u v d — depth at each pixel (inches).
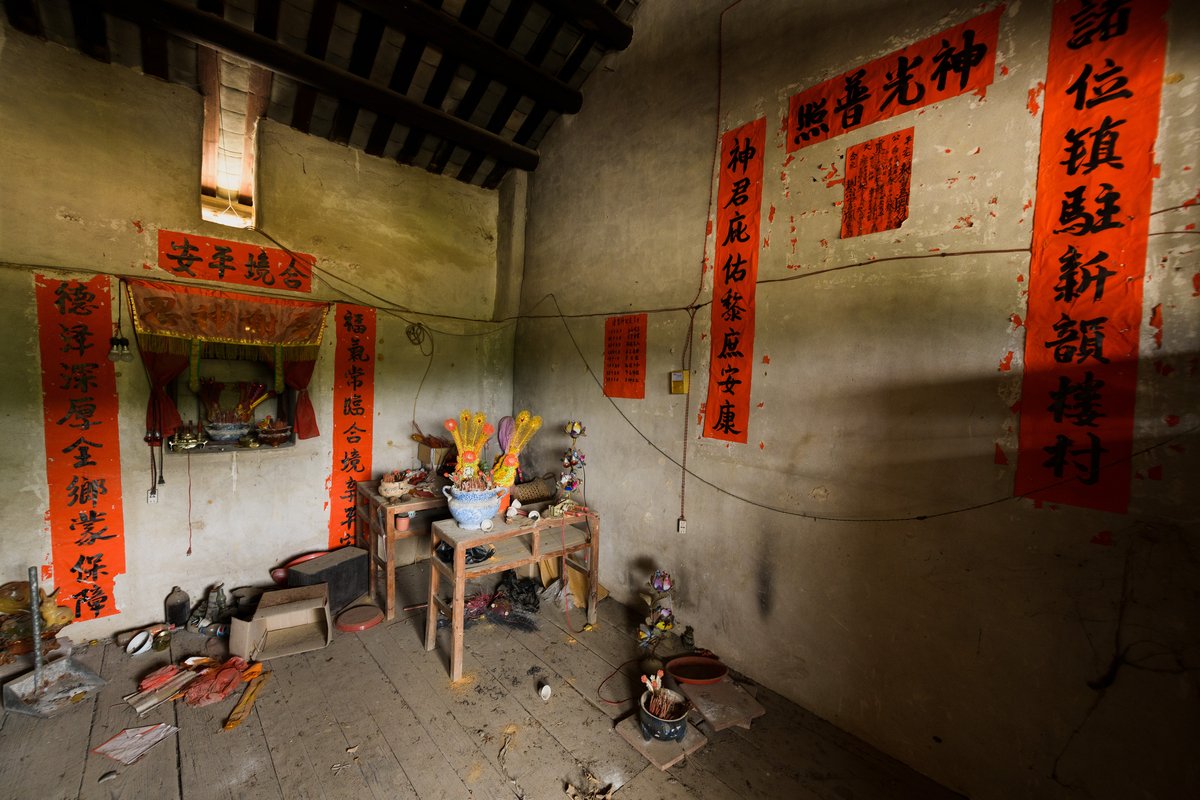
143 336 111.1
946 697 76.8
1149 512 59.1
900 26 79.7
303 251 134.2
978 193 72.1
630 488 129.1
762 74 99.0
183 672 101.0
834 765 82.3
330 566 128.7
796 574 95.1
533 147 158.6
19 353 100.4
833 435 89.0
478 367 169.5
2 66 96.7
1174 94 57.1
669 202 117.8
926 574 78.5
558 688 100.5
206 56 107.7
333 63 119.3
